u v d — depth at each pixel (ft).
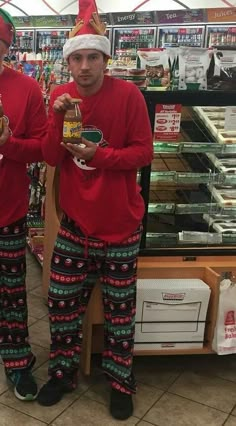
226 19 24.12
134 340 7.71
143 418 7.06
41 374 8.00
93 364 8.33
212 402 7.51
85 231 6.69
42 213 14.64
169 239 8.41
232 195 8.80
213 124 8.35
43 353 8.63
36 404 7.27
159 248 8.13
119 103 6.27
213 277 7.72
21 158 6.54
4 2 33.96
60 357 7.29
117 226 6.63
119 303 6.97
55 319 7.09
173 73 7.56
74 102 5.87
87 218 6.64
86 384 7.81
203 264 8.10
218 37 24.36
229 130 8.11
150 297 7.59
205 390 7.81
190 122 8.50
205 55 7.64
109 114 6.29
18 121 6.49
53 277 6.99
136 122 6.38
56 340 7.21
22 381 7.39
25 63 17.31
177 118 7.60
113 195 6.50
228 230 8.60
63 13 32.37
